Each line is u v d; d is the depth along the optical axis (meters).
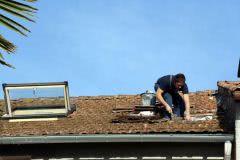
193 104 14.39
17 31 4.52
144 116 12.45
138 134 11.44
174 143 11.66
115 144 11.89
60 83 14.20
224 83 13.59
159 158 11.69
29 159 11.98
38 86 14.29
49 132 11.97
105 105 15.46
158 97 12.62
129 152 11.83
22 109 14.25
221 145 11.46
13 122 13.80
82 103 15.76
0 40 4.47
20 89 14.20
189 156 11.59
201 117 12.82
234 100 10.62
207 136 11.13
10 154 12.30
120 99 15.83
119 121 12.55
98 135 11.64
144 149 11.77
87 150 12.02
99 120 13.09
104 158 11.91
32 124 13.32
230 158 11.06
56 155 12.16
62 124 12.91
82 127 12.16
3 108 14.95
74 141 11.77
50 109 14.27
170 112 12.38
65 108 14.21
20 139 11.98
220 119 12.16
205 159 11.52
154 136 11.36
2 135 12.07
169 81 12.59
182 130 11.29
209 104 14.32
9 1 4.43
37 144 12.21
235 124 10.79
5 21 4.48
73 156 12.07
